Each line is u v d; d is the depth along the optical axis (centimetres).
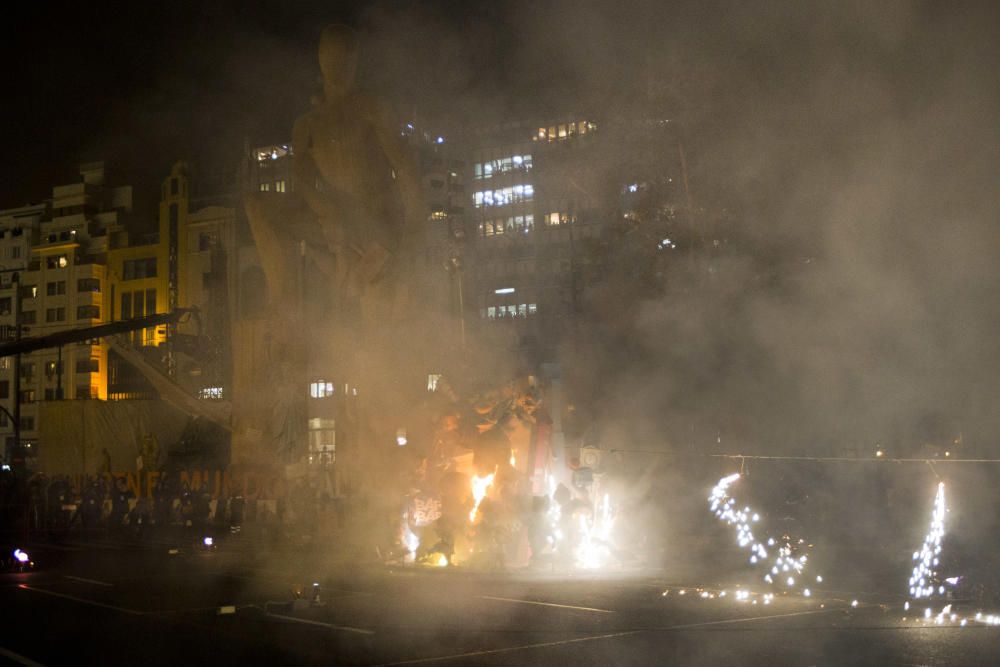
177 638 1183
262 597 1559
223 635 1198
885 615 1241
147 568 2048
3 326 10550
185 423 6378
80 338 4759
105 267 10138
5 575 1939
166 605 1482
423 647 1089
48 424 6206
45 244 10444
